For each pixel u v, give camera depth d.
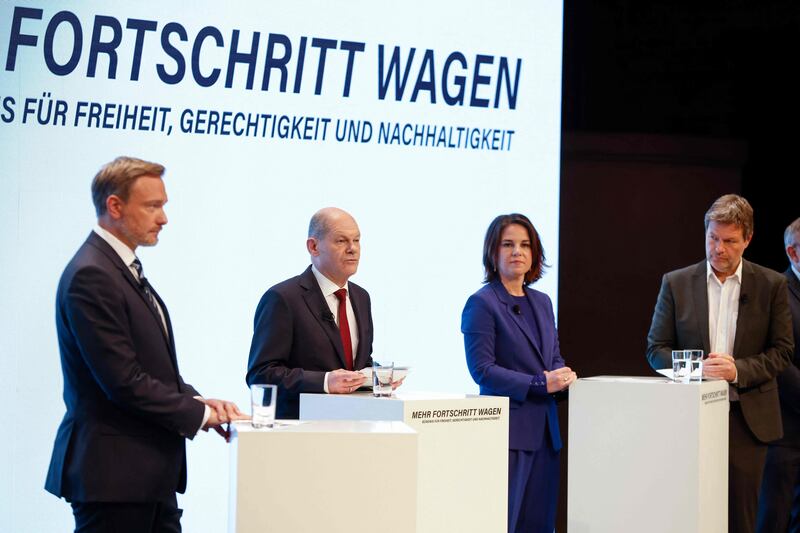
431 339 5.43
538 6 5.66
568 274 6.26
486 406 3.51
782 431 4.57
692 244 6.38
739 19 6.62
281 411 3.91
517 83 5.61
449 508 3.41
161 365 3.29
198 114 5.15
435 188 5.48
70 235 4.96
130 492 3.16
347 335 4.09
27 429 4.88
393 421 3.08
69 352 3.21
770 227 6.64
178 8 5.14
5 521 4.84
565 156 6.25
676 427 3.87
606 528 3.99
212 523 5.10
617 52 6.62
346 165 5.36
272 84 5.25
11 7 4.92
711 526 3.97
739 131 6.66
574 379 4.10
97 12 5.02
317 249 4.08
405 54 5.45
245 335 5.18
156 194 3.32
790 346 4.54
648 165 6.34
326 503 2.79
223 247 5.16
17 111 4.91
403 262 5.41
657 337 4.68
